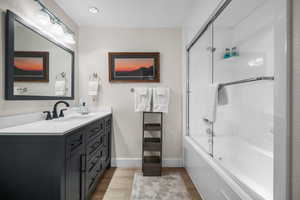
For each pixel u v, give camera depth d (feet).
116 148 9.06
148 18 8.13
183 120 8.91
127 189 6.76
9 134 3.90
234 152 5.11
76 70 8.73
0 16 4.31
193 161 7.16
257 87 4.58
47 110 6.29
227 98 5.23
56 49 6.77
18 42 4.83
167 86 9.05
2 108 4.40
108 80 9.01
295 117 2.52
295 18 2.51
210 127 5.67
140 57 8.95
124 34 9.00
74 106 8.48
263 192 3.39
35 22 5.61
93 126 6.06
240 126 5.17
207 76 6.02
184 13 7.70
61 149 3.92
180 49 9.04
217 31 5.36
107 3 6.89
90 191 5.77
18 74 4.84
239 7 4.67
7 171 3.92
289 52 2.53
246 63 5.07
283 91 2.57
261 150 4.27
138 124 9.10
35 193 3.92
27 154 3.91
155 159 8.64
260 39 4.40
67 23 7.79
